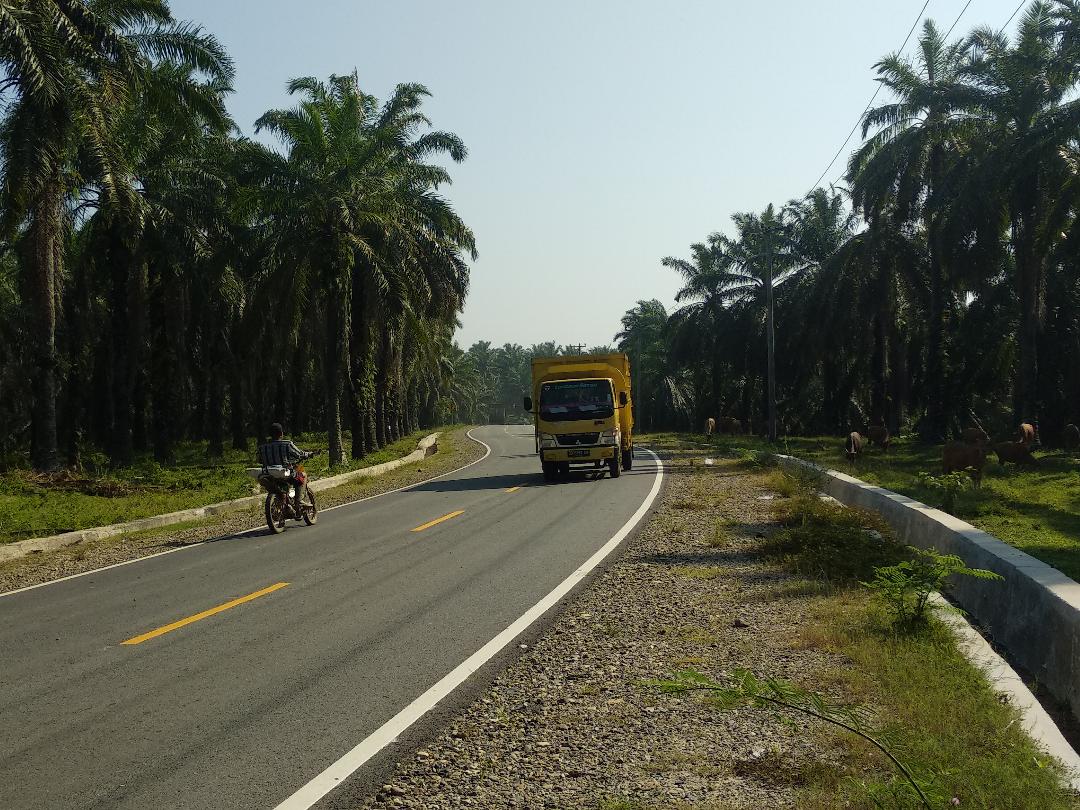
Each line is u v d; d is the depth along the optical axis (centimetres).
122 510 2062
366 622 880
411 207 3500
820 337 4700
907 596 778
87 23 2055
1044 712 559
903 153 3719
